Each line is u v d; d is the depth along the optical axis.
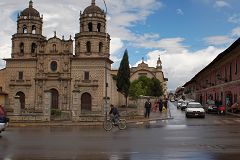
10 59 66.62
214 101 51.88
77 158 11.53
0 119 20.38
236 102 43.97
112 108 24.27
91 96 63.75
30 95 65.69
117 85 74.44
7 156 11.94
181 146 14.38
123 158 11.48
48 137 18.56
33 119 32.47
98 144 15.23
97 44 63.91
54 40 65.81
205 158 11.41
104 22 64.88
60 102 64.44
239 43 36.84
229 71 48.91
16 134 20.61
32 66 66.31
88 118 32.66
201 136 18.41
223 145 14.62
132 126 26.86
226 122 29.98
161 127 25.27
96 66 64.12
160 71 118.88
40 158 11.53
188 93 113.31
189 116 38.31
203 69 64.69
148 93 93.31
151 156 11.84
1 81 66.88
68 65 64.81
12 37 67.56
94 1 65.69
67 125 29.44
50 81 65.25
